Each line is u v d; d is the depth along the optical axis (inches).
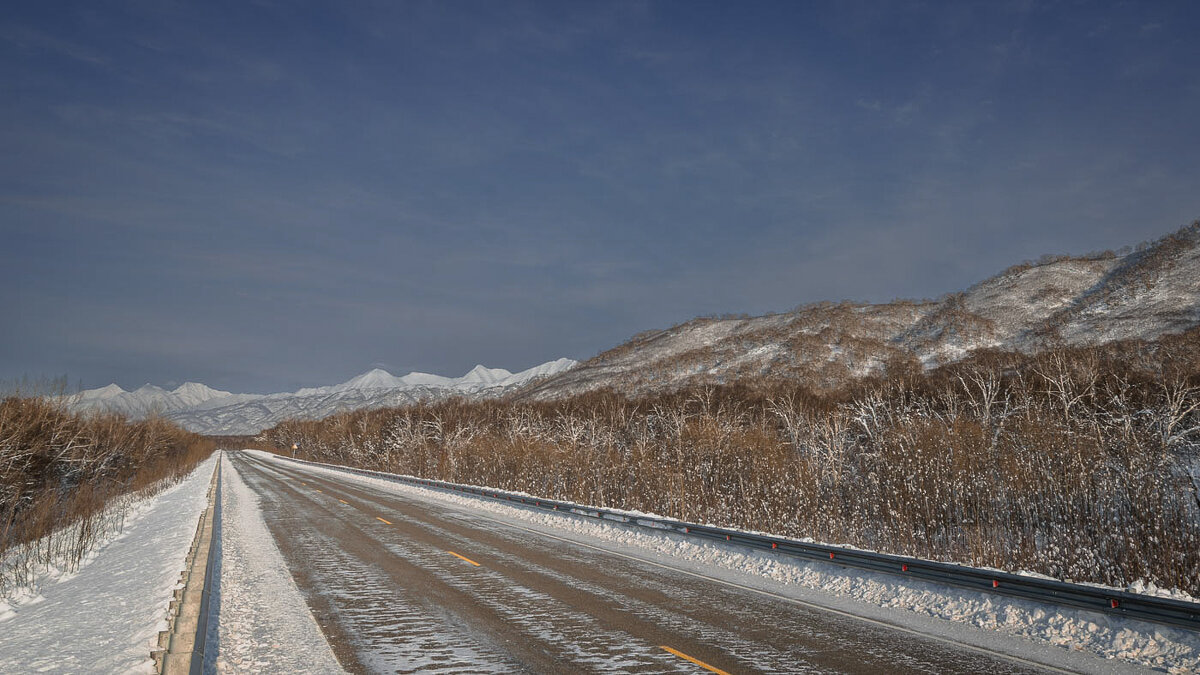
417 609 382.6
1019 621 349.4
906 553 637.3
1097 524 575.2
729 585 458.9
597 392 5236.2
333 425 4205.2
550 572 505.7
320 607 386.6
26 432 869.8
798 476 924.0
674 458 1233.4
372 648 304.5
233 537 692.7
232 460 3742.6
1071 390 1221.1
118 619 350.3
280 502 1123.3
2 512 777.6
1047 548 552.4
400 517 908.6
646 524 729.0
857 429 1422.2
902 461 887.1
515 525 832.9
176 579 442.0
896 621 360.2
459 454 2012.8
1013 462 776.9
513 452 1755.7
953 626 350.0
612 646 309.4
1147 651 297.6
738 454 1179.9
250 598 408.8
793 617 367.6
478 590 437.1
